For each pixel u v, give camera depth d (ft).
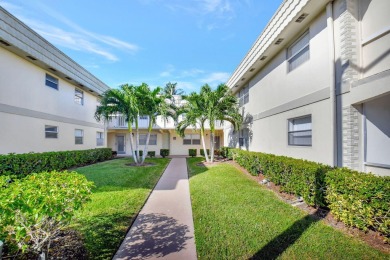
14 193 7.47
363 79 14.92
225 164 39.37
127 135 67.21
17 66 29.09
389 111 16.16
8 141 27.55
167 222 13.89
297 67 22.84
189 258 9.89
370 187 10.53
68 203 8.56
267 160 22.61
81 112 46.34
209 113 38.45
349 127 15.87
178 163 45.24
